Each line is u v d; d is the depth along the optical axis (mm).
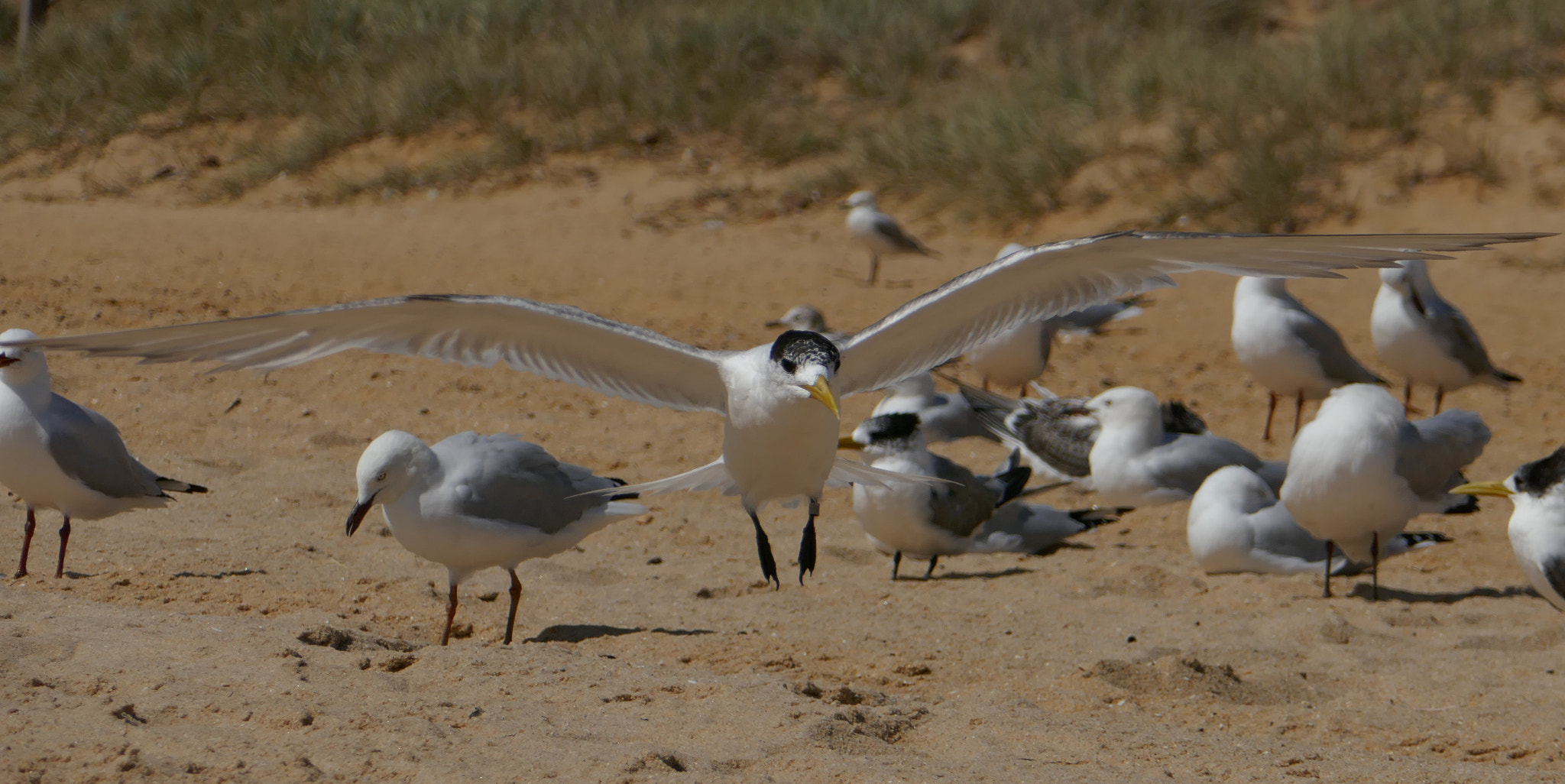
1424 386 18188
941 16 36156
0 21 42875
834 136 32531
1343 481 10562
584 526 9219
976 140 30547
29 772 5504
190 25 40094
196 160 34875
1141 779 6340
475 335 7848
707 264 26109
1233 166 27828
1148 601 10789
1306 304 22594
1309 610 10289
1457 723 7805
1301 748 7035
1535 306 22078
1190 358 20266
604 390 8461
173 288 22484
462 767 5898
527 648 7879
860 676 8547
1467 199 25875
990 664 8805
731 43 35531
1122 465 13773
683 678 7434
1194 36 34188
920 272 25703
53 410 9414
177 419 14961
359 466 8664
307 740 6074
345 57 37656
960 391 16281
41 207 31312
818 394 7582
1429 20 30766
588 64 35062
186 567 10008
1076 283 7848
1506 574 11742
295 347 7219
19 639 7121
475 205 31250
